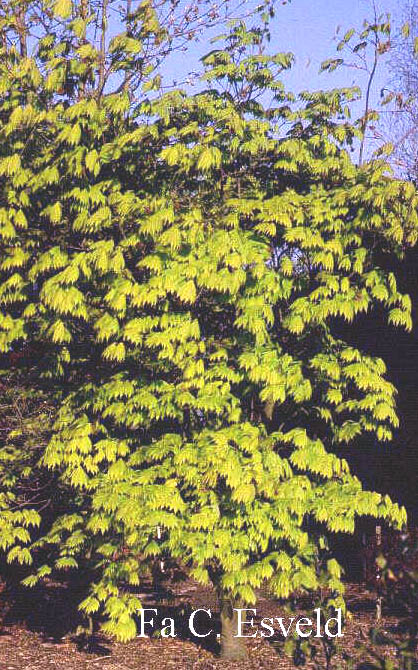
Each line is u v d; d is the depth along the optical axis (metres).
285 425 10.55
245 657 10.07
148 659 10.18
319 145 9.53
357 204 9.08
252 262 8.77
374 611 11.91
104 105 9.53
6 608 11.87
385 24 9.77
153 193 9.34
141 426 9.66
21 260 9.21
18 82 9.59
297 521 9.08
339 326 14.27
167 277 8.41
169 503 8.74
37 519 9.87
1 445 10.73
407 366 13.91
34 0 12.11
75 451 8.98
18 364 10.73
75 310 8.53
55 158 9.23
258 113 9.50
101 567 10.86
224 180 9.74
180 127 9.29
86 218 8.87
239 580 8.82
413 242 8.96
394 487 14.24
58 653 10.41
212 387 9.00
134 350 9.25
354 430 9.42
